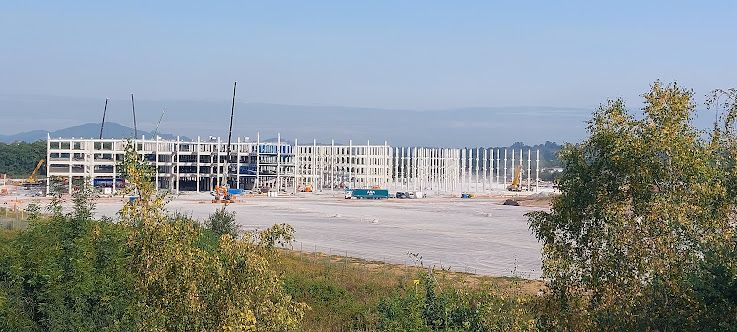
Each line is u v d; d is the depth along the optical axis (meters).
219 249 20.64
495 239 115.88
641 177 22.97
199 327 19.36
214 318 19.41
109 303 30.98
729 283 20.28
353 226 136.88
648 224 22.69
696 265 21.81
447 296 35.66
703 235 22.39
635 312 22.66
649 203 22.77
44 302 32.66
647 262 22.73
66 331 31.58
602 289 23.55
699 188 22.56
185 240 20.08
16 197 189.25
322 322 45.31
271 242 21.19
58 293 32.34
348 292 53.34
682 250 22.58
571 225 24.75
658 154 22.92
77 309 31.98
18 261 33.53
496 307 30.80
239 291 19.58
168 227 19.86
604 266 23.44
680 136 23.02
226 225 81.31
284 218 153.00
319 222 145.00
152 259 19.52
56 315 31.92
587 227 24.44
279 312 20.00
